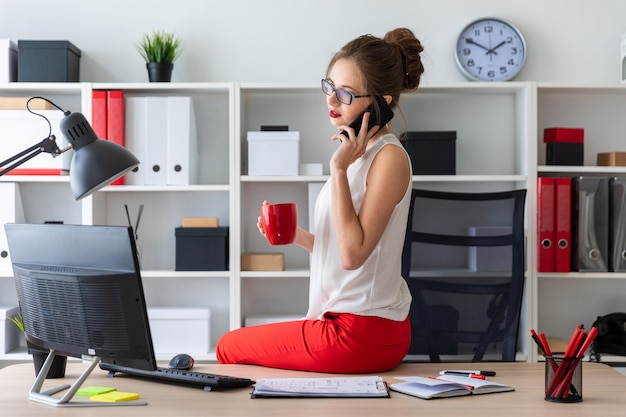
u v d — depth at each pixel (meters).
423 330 2.60
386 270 1.92
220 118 3.62
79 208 3.61
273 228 1.89
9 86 3.33
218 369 1.86
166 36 3.51
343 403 1.45
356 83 1.96
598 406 1.43
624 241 3.30
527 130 3.37
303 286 3.62
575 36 3.60
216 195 3.63
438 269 3.43
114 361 1.56
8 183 3.38
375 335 1.85
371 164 1.95
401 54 2.07
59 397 1.54
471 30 3.54
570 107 3.62
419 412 1.38
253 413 1.38
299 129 3.62
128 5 3.59
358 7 3.59
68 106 3.59
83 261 1.55
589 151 3.62
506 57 3.54
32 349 1.72
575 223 3.31
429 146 3.35
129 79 3.59
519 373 1.76
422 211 3.55
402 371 1.86
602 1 3.60
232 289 3.32
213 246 3.33
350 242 1.84
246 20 3.59
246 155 3.58
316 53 3.59
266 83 3.34
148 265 3.61
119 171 1.78
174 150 3.35
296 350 1.86
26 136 3.35
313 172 3.38
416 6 3.59
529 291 3.31
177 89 3.41
